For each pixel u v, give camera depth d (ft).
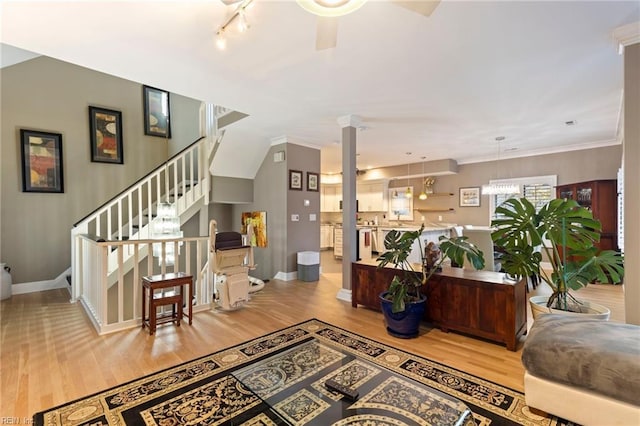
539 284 16.16
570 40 7.36
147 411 5.85
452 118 13.56
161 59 8.31
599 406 5.05
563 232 8.38
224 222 21.49
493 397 6.35
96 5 5.96
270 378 6.12
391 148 19.83
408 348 8.66
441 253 10.19
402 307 9.05
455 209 25.02
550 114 13.01
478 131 15.71
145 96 18.52
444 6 6.06
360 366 6.56
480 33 7.06
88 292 11.85
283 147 17.56
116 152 17.42
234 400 6.19
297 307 12.42
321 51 7.87
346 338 9.34
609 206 16.76
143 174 18.35
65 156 15.88
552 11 6.25
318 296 14.05
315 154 19.25
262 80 9.70
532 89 10.37
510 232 9.20
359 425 4.82
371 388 5.78
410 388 5.75
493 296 8.84
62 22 6.54
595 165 18.60
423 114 13.03
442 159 23.82
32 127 15.02
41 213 15.24
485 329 9.00
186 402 6.13
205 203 17.34
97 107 16.84
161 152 19.10
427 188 26.37
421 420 4.90
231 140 16.49
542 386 5.65
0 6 5.92
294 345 8.80
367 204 29.81
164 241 11.00
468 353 8.34
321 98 11.25
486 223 23.32
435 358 8.05
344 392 5.63
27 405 6.01
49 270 15.42
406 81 9.75
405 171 26.21
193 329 10.03
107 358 7.98
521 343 8.92
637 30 6.79
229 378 7.02
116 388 6.61
